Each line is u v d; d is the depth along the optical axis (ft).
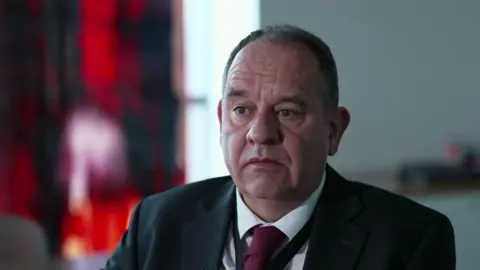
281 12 10.89
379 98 11.61
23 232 8.00
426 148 11.93
